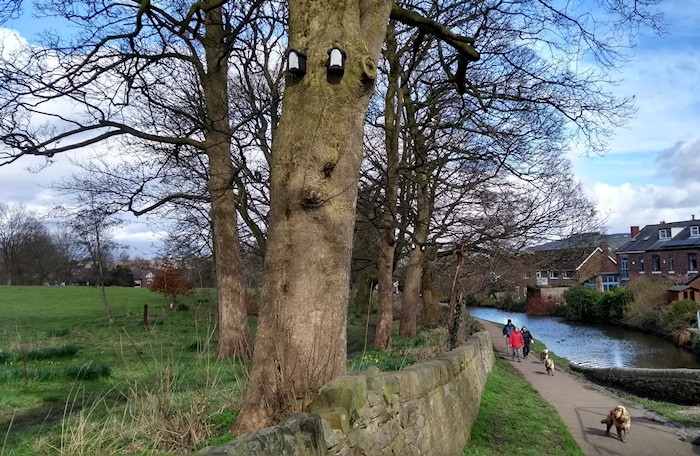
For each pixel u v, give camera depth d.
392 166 15.14
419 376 6.10
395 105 17.08
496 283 27.27
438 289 30.81
